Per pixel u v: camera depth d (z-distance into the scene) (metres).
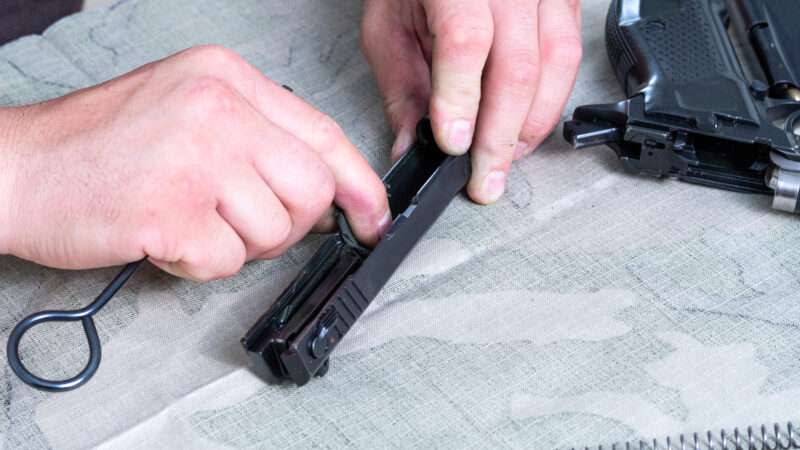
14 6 1.17
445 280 0.77
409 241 0.75
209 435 0.67
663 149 0.81
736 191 0.83
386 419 0.67
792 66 0.86
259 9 1.07
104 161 0.66
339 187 0.72
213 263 0.67
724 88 0.83
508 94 0.80
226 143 0.66
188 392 0.69
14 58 1.00
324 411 0.68
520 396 0.68
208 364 0.71
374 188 0.72
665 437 0.65
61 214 0.67
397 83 0.90
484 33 0.77
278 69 0.99
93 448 0.66
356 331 0.74
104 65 1.00
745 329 0.72
